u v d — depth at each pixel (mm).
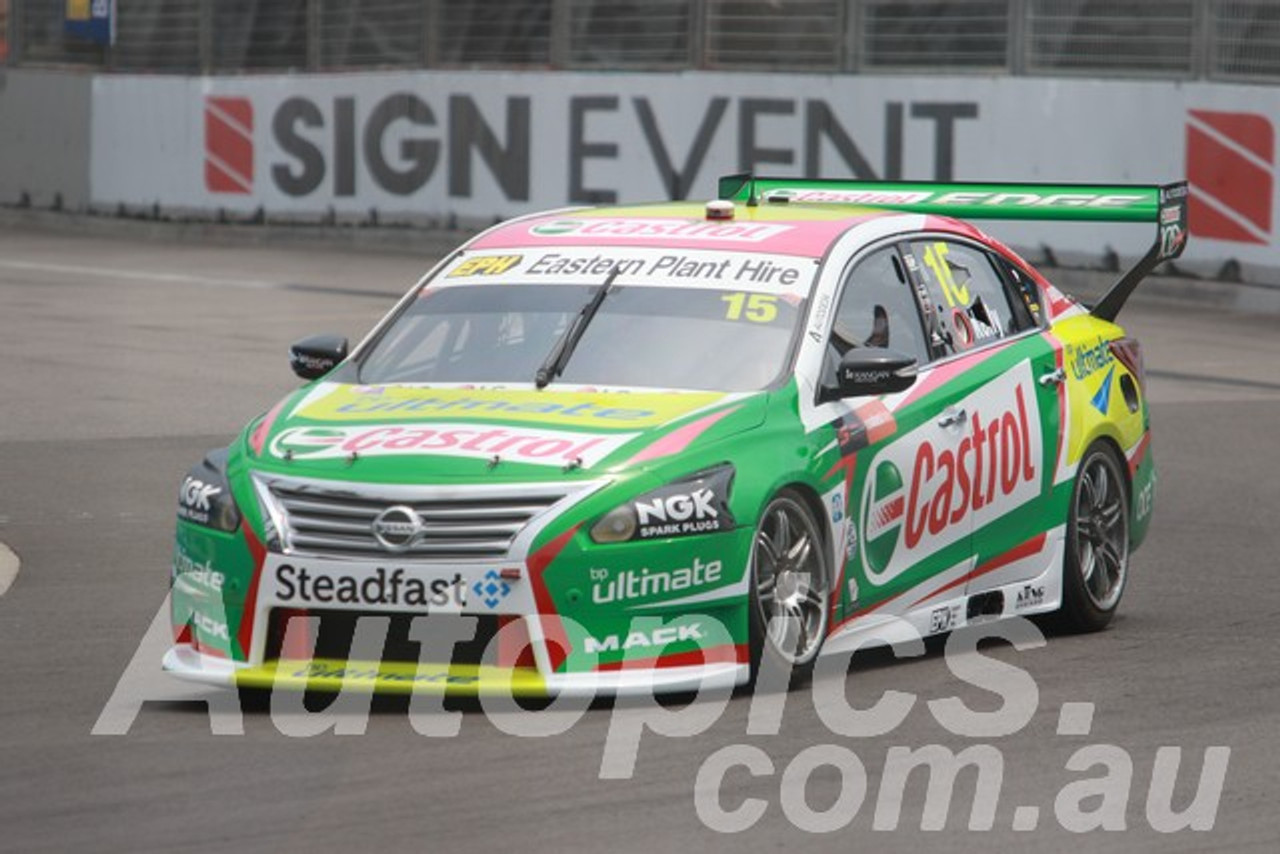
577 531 14625
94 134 61812
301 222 57844
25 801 12984
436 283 17797
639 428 15398
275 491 15086
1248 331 40656
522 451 15062
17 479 25906
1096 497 18891
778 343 16562
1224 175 43562
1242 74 43250
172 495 25016
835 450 16156
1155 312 43094
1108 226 44344
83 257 54281
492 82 53906
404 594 14633
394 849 12039
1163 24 44219
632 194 51625
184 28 60094
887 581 16703
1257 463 27641
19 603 19453
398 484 14773
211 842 12164
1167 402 32625
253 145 58531
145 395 32281
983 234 19062
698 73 50312
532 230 18266
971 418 17531
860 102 47969
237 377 34125
